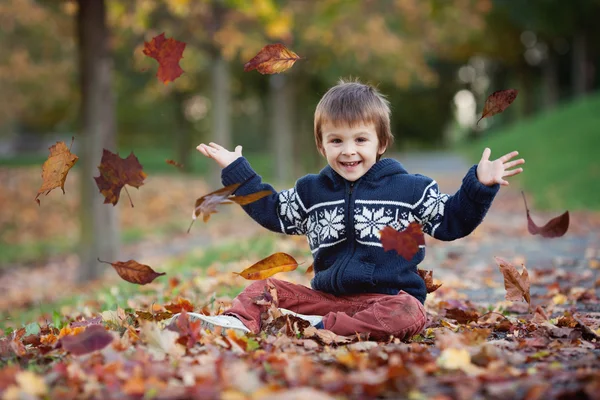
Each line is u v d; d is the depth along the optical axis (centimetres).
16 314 605
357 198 312
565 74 3359
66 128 3042
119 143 3369
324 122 313
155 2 973
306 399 184
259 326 300
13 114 2252
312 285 325
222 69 1469
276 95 1967
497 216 1209
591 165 1542
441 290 478
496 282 548
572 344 280
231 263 648
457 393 202
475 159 2728
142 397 203
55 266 1151
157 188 1861
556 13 2316
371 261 307
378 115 313
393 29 1609
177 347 255
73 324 338
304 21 1371
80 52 855
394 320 288
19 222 1524
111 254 885
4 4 1407
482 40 2688
